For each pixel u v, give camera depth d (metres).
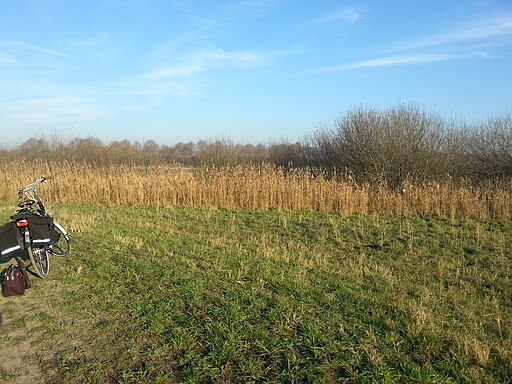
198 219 12.84
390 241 9.94
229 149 25.02
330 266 7.28
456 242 9.84
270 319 4.78
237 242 9.09
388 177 20.22
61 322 4.89
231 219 12.98
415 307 5.11
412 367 3.74
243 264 7.09
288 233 10.69
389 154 20.28
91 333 4.59
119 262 7.29
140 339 4.41
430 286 6.38
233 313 4.93
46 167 19.58
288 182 16.08
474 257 8.44
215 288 5.91
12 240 6.04
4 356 4.12
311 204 15.74
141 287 5.94
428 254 8.61
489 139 21.30
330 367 3.79
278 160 25.30
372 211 15.05
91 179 17.70
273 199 15.88
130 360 3.97
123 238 9.23
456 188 15.58
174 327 4.64
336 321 4.76
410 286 6.30
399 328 4.61
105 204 17.02
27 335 4.57
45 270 6.68
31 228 6.21
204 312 5.02
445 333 4.52
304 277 6.47
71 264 7.30
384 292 5.92
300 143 25.34
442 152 20.86
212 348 4.12
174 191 16.91
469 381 3.58
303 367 3.78
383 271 7.04
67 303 5.49
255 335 4.38
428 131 20.83
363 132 20.94
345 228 11.60
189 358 3.95
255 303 5.27
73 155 27.03
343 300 5.51
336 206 15.34
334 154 22.52
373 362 3.81
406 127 20.58
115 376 3.71
